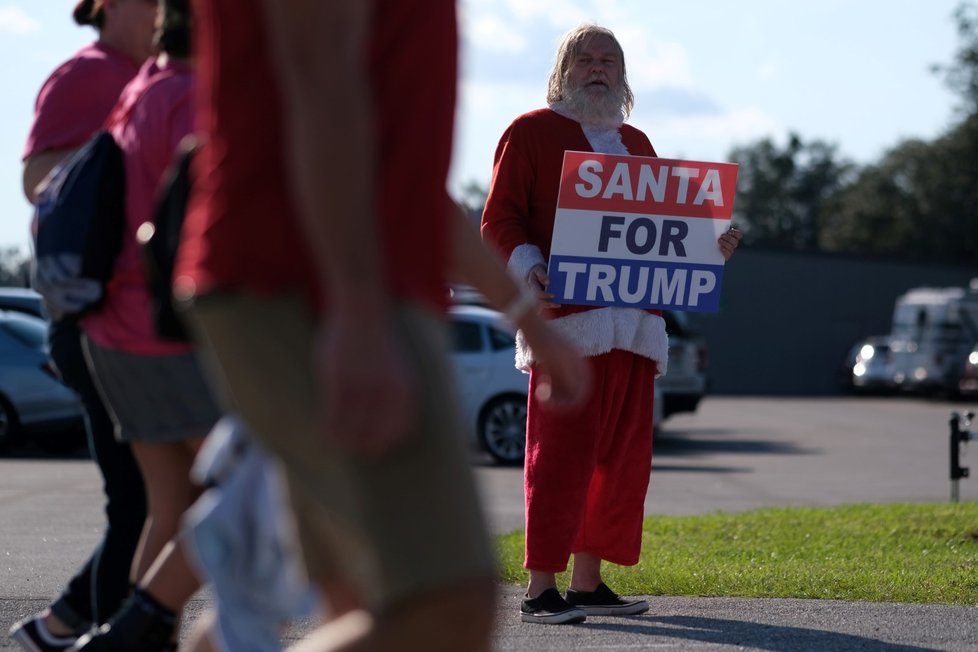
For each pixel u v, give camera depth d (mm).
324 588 2842
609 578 8344
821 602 7688
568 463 7008
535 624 7008
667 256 7285
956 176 110375
